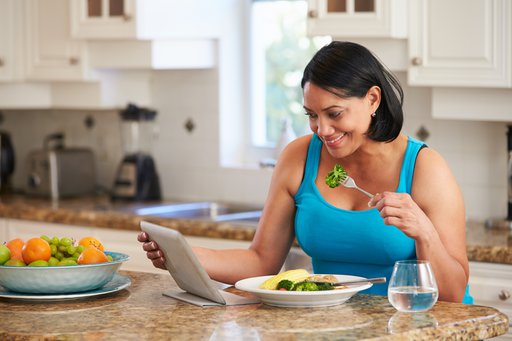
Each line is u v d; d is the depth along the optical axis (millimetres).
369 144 2416
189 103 4781
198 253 2461
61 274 2193
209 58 4652
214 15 4602
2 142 5277
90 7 4480
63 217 4316
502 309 3227
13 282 2225
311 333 1876
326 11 3707
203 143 4742
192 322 1994
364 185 2471
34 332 1933
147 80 4895
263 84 4766
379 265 2459
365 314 2037
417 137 3971
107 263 2252
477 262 3262
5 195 5070
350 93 2250
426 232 2172
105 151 5137
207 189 4742
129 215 4148
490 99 3502
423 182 2395
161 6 4371
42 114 5410
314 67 2270
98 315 2076
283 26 4668
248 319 2012
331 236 2465
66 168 4922
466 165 3871
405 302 1967
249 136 4770
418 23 3547
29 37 4766
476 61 3438
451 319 1980
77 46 4613
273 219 2590
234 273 2506
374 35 3604
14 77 4820
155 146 4914
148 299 2248
